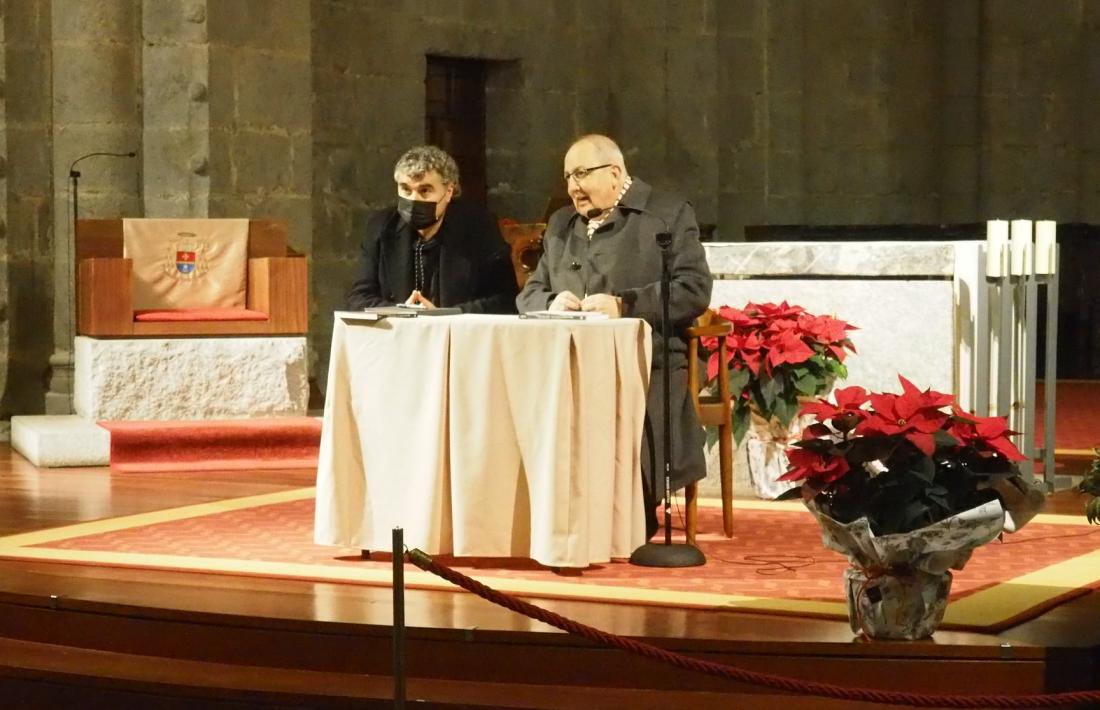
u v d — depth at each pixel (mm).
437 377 7602
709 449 9680
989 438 6148
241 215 14664
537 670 6305
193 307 12664
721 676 5355
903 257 9938
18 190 13914
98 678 6523
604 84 18594
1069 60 20188
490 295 9195
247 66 14656
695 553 7734
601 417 7496
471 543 7551
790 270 10188
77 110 14000
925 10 20156
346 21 16594
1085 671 5957
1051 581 7207
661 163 18641
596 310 7910
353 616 6609
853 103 20000
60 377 13922
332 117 16531
